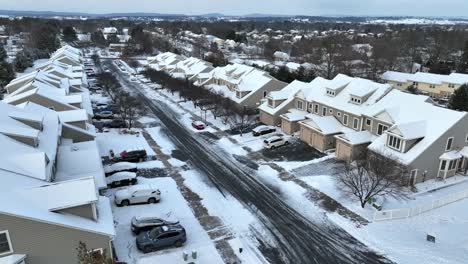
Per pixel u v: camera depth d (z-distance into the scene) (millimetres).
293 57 139500
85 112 40219
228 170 39812
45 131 32844
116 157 41188
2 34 173000
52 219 19859
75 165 31219
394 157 35156
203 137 50875
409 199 33156
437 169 37062
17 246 19297
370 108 43438
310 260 25141
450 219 30062
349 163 37719
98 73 97625
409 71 109000
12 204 19188
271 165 41219
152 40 162875
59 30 193750
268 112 54094
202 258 24953
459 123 36438
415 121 37875
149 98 74000
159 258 24734
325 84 52312
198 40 178000
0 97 63500
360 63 105500
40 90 45938
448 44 137000
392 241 27094
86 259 16469
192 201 32719
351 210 31484
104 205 25375
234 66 72938
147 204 31781
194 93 67562
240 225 29141
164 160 42125
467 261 24750
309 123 46844
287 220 30031
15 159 24422
